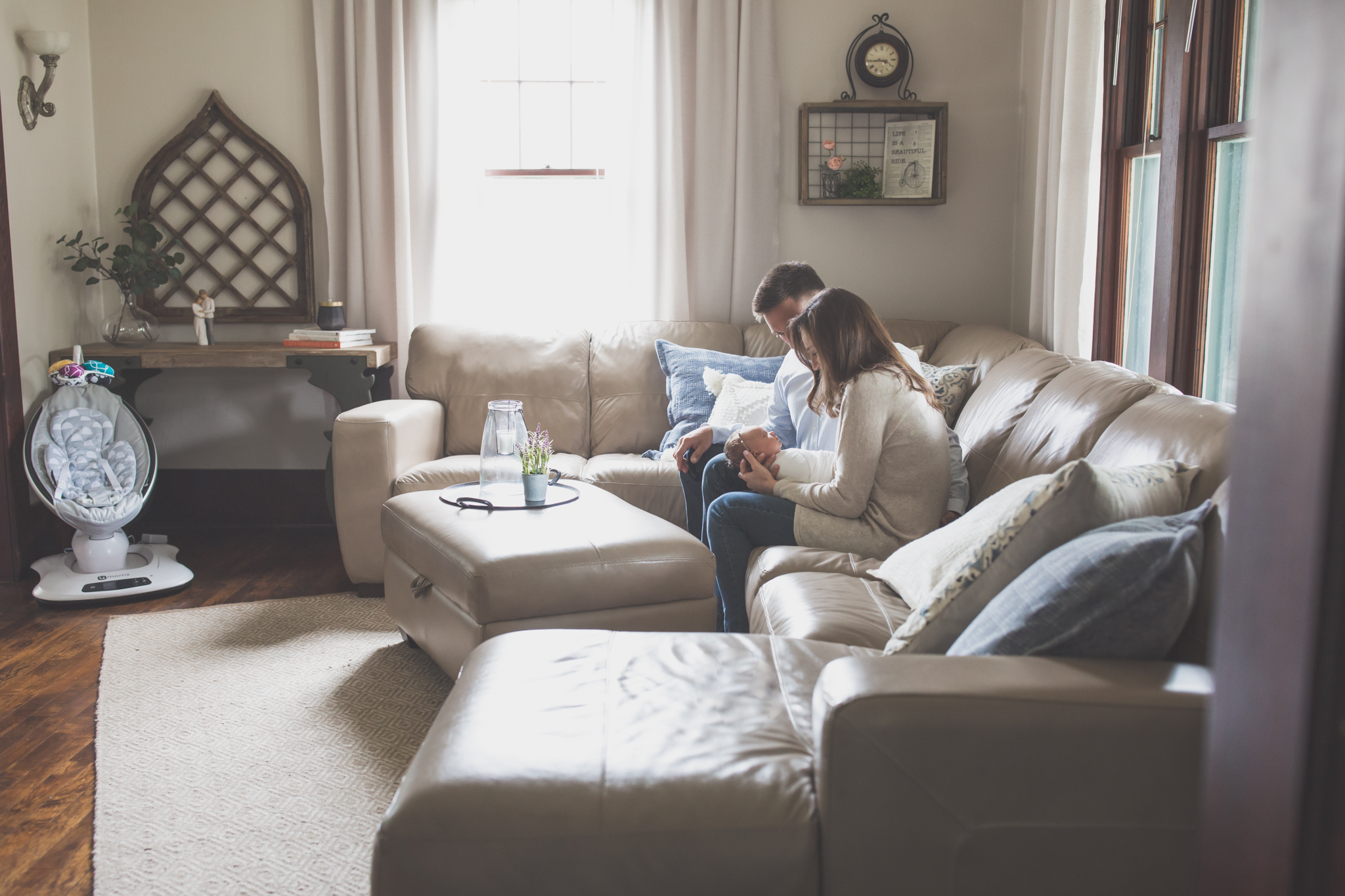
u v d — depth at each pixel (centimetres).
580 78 387
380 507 309
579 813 114
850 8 377
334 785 199
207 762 208
